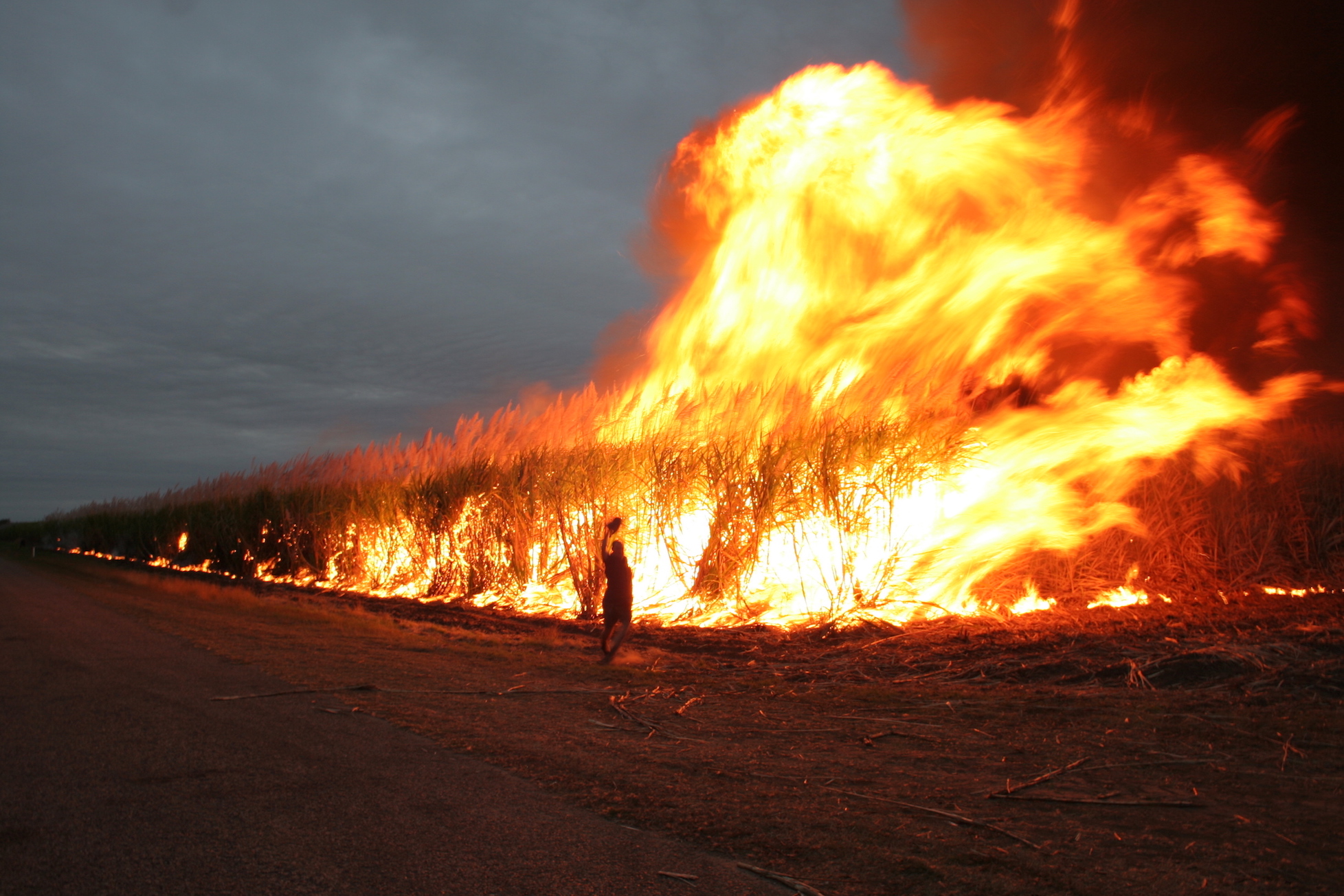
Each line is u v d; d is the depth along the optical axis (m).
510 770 4.45
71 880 2.97
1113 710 5.65
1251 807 3.79
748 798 4.00
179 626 11.16
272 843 3.33
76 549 52.94
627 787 4.16
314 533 23.55
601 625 12.45
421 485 18.80
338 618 12.90
